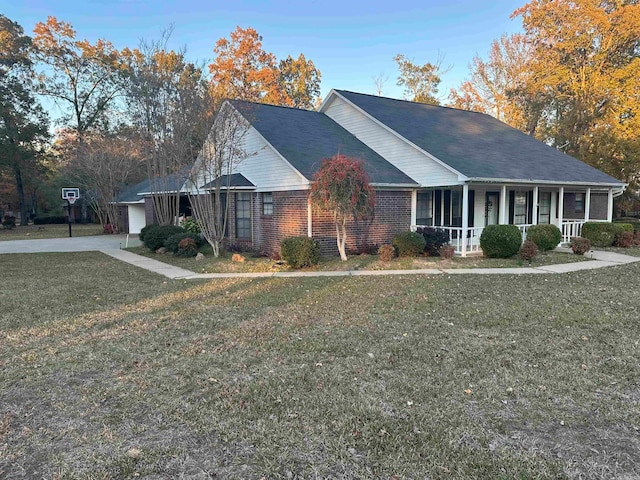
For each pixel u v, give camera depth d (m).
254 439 3.20
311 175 12.33
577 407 3.66
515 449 3.05
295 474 2.79
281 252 11.67
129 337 5.64
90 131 35.94
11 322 6.43
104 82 37.34
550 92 27.38
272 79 34.59
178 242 14.48
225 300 7.79
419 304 7.28
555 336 5.54
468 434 3.25
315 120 17.55
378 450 3.05
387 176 13.99
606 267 11.37
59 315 6.82
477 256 13.52
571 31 26.09
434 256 13.43
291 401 3.78
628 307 7.02
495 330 5.80
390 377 4.28
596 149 22.47
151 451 3.05
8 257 14.51
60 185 37.62
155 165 17.03
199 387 4.09
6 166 34.12
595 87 24.84
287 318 6.49
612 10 26.36
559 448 3.06
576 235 17.12
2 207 43.41
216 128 13.57
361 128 16.75
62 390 4.07
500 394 3.90
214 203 14.45
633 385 4.08
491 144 17.36
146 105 15.62
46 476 2.79
